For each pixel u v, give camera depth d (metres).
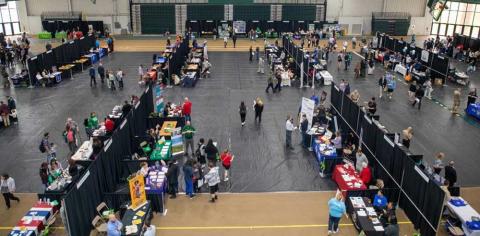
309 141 20.28
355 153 18.55
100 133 19.77
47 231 13.66
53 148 18.58
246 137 21.81
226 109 26.27
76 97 28.62
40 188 16.83
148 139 19.64
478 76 36.03
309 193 16.53
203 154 17.91
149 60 40.53
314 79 32.28
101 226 13.65
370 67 35.59
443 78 32.81
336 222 13.68
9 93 29.44
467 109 26.08
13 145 20.78
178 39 43.47
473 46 43.91
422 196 13.84
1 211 15.21
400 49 40.69
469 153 20.45
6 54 38.44
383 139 16.81
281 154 19.88
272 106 26.92
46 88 30.81
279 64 36.38
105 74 32.78
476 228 13.18
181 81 31.97
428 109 26.91
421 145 21.30
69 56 36.38
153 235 12.66
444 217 14.33
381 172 17.11
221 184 17.08
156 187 14.98
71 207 12.30
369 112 22.56
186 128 19.38
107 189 15.70
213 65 39.19
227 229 14.12
